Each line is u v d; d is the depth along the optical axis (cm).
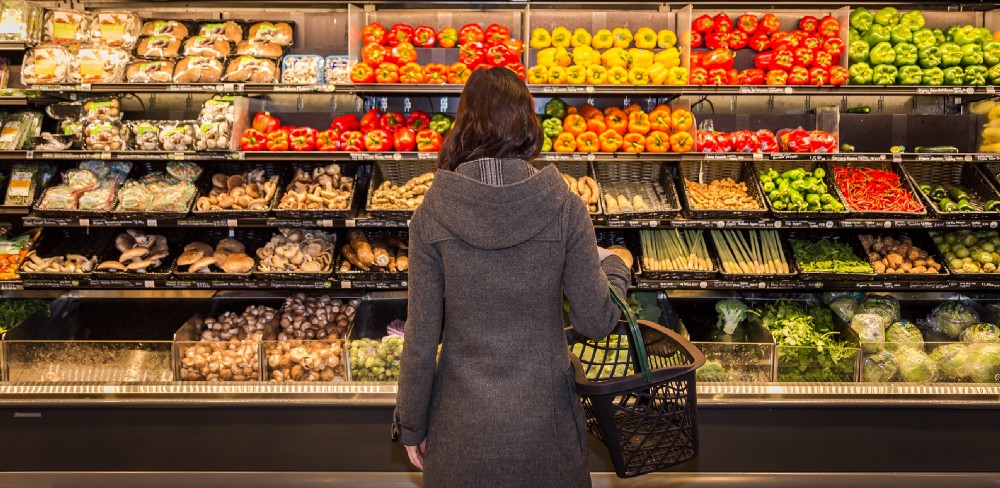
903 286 359
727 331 369
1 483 310
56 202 360
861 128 407
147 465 316
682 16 376
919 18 382
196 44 373
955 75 366
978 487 312
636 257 381
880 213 359
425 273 166
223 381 324
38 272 354
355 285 358
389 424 314
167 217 358
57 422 313
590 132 367
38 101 368
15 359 329
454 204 162
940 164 406
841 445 316
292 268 361
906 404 311
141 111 398
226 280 357
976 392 315
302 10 398
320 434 315
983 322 378
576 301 167
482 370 166
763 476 314
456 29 397
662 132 365
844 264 362
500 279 163
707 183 401
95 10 394
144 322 383
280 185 379
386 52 368
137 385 316
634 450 174
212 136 358
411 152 360
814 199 361
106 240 387
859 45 371
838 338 357
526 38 363
